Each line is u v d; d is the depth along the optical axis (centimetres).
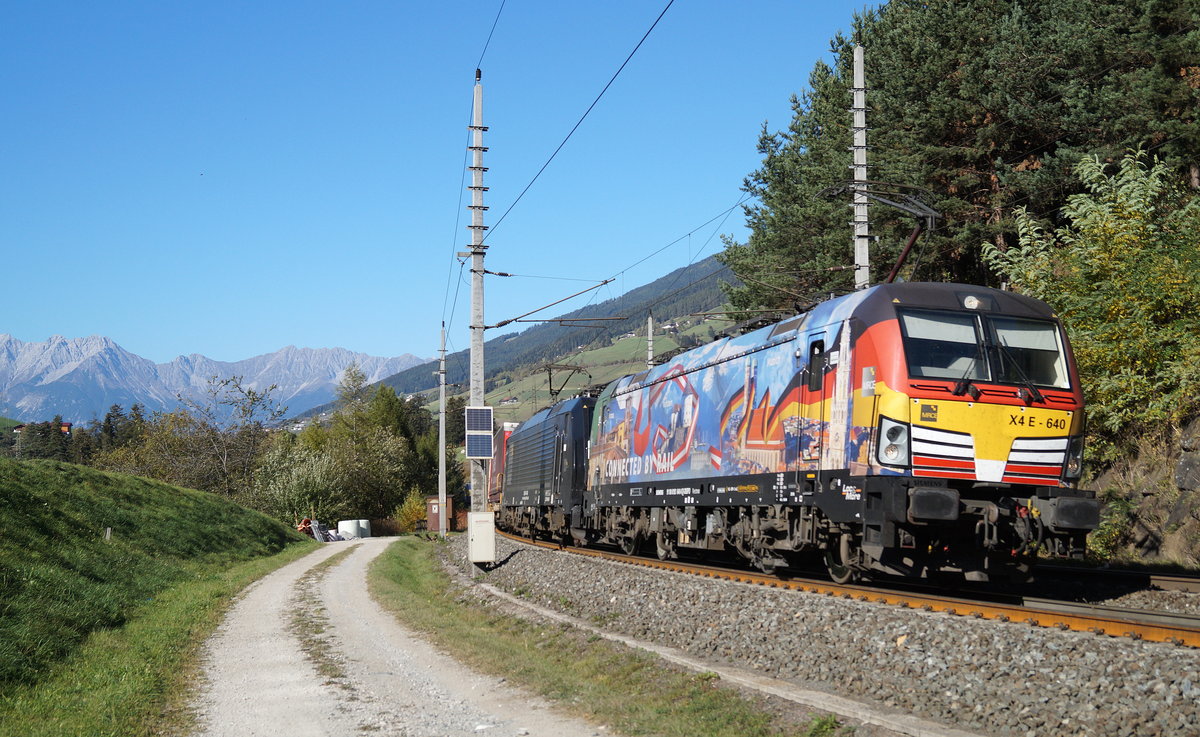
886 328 1348
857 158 2203
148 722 1093
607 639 1395
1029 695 818
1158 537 1891
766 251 4166
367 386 12438
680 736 881
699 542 2050
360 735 1004
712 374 1962
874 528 1347
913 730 782
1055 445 1334
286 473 7062
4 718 1064
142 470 7375
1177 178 2555
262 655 1575
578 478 2988
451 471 9038
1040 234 3014
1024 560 1370
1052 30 3028
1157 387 1995
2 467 2911
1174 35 2673
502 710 1086
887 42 3512
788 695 943
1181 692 746
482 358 2967
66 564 2225
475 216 3017
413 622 1927
